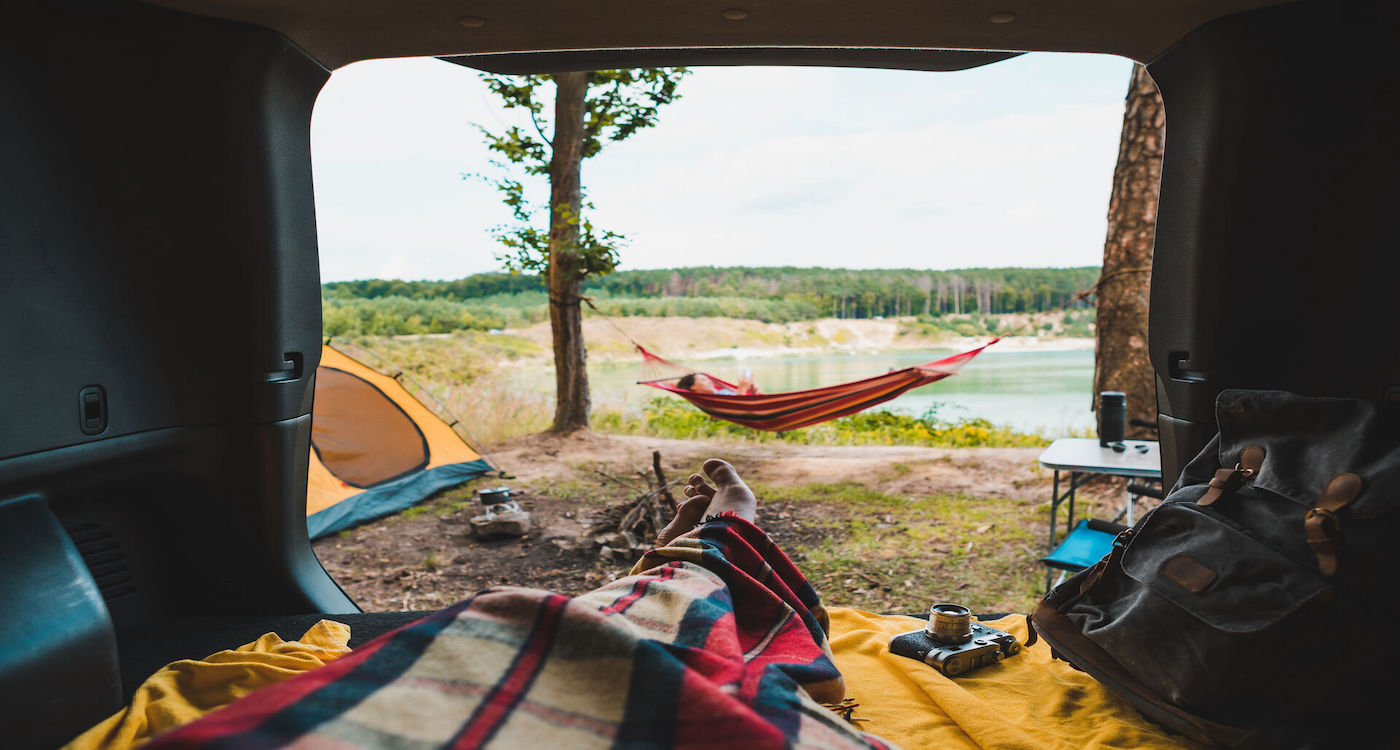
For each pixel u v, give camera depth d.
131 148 1.63
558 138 8.42
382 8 1.66
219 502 1.84
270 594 1.92
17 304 1.42
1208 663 1.12
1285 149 1.58
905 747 1.21
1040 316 35.16
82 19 1.54
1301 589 1.06
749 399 5.83
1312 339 1.59
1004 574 4.16
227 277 1.78
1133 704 1.25
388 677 0.76
